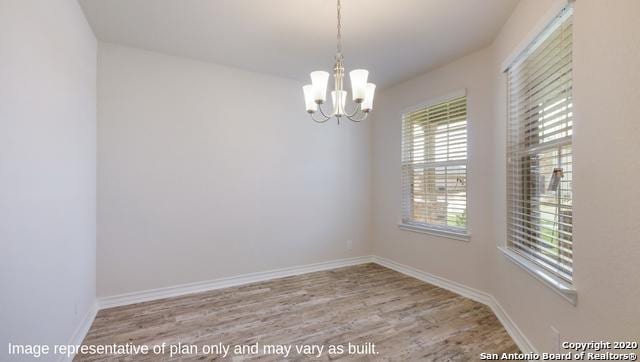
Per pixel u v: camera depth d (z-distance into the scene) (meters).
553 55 1.77
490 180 2.85
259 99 3.61
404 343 2.17
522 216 2.24
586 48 1.38
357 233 4.33
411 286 3.38
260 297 3.05
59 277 1.84
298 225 3.88
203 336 2.27
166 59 3.09
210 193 3.31
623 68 1.15
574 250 1.46
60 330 1.85
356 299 3.00
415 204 3.76
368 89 1.95
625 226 1.14
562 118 1.72
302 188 3.91
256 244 3.59
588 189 1.36
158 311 2.71
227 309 2.76
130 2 2.19
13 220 1.35
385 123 4.19
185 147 3.18
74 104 2.14
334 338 2.24
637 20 1.09
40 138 1.61
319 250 4.03
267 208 3.66
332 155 4.15
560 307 1.59
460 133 3.20
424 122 3.62
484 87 2.91
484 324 2.46
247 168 3.53
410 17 2.38
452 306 2.82
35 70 1.56
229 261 3.42
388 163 4.14
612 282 1.20
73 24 2.12
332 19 2.43
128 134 2.91
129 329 2.38
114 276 2.84
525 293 2.04
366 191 4.41
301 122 3.91
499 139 2.61
